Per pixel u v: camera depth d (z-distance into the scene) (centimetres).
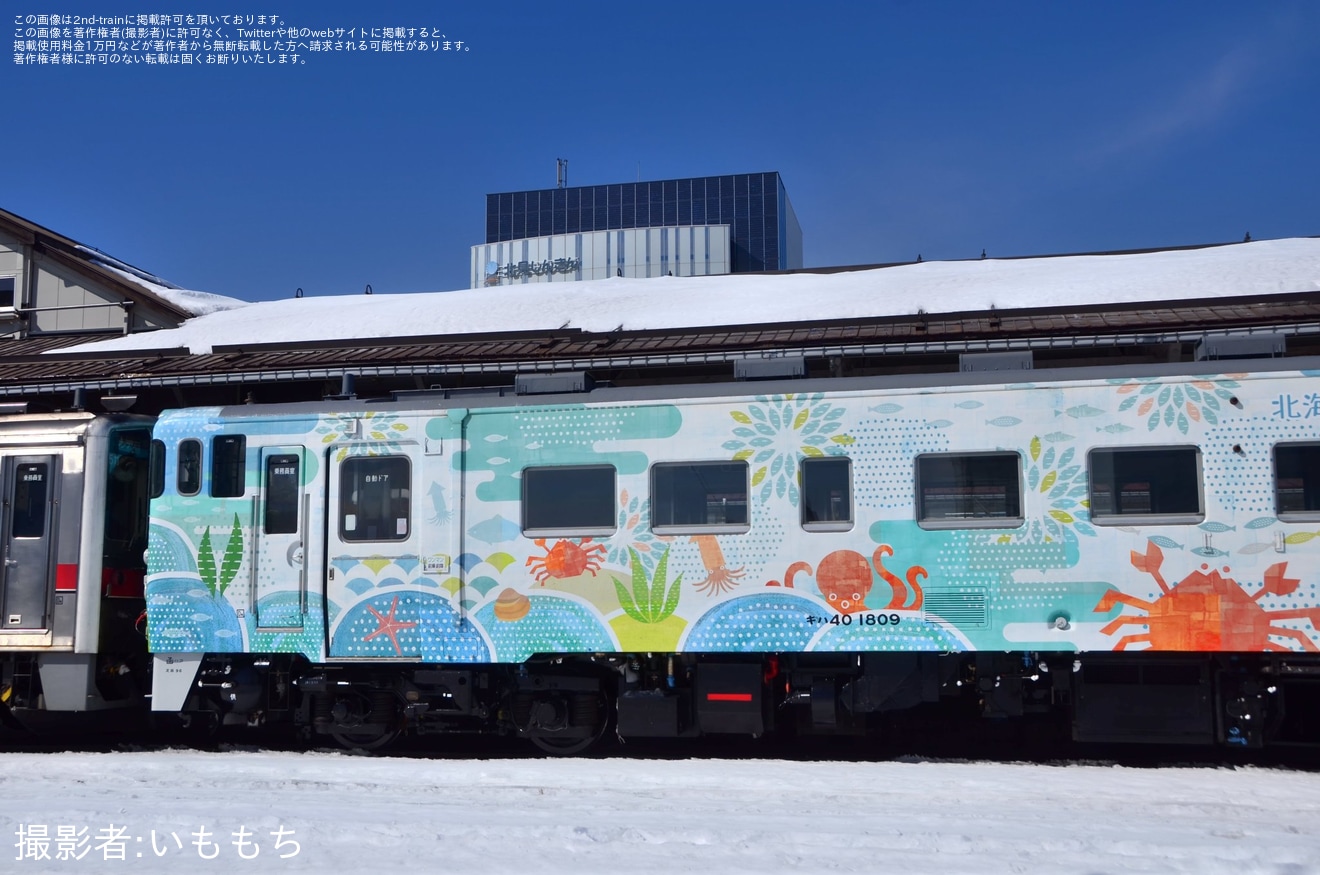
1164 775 873
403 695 1073
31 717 1212
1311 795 788
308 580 1056
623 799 793
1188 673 938
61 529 1127
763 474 989
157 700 1084
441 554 1036
